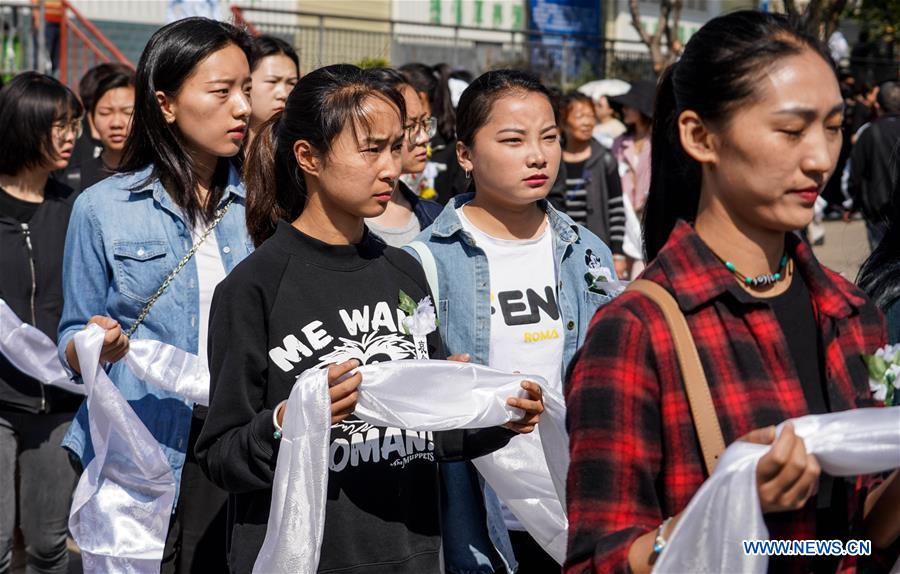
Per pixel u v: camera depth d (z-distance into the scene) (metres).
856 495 2.01
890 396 2.14
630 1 17.14
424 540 2.97
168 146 3.79
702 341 1.92
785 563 1.92
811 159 1.85
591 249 3.87
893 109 11.49
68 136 4.97
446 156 7.01
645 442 1.90
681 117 1.99
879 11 20.30
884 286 2.55
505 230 3.78
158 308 3.72
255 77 5.16
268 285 2.91
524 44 19.52
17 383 4.60
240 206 3.88
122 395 3.68
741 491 1.71
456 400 2.87
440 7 19.36
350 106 2.93
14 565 5.52
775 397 1.90
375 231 4.55
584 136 7.95
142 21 16.05
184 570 3.71
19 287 4.87
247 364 2.87
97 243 3.73
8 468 4.66
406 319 3.02
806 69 1.86
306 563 2.68
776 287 2.04
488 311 3.67
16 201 4.93
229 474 2.80
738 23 1.92
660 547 1.77
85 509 3.65
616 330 1.93
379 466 2.90
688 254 1.97
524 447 3.29
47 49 13.61
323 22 16.75
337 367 2.70
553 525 3.31
